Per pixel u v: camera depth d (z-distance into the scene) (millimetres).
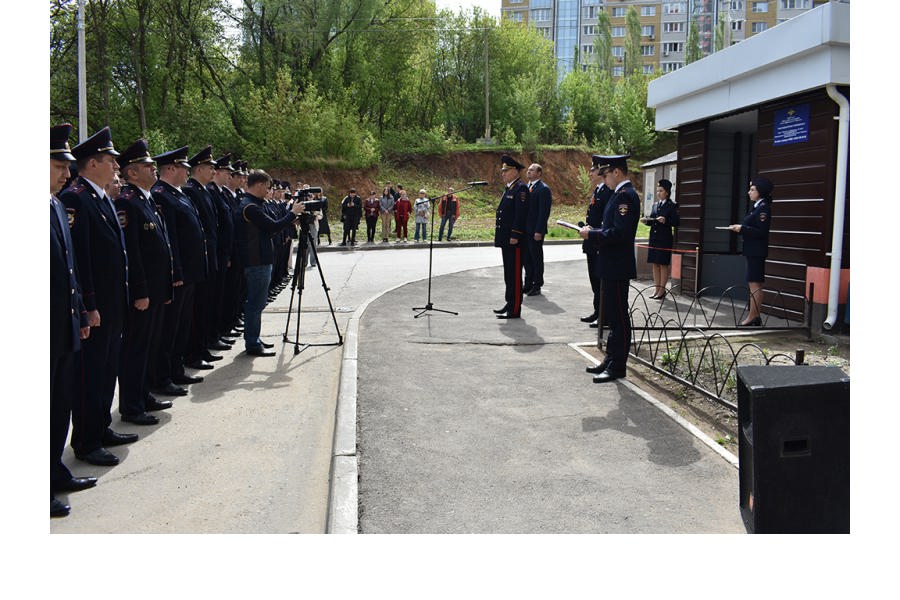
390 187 24125
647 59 86750
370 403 5668
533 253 11453
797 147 9094
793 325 8930
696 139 11789
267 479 4324
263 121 33438
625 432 5039
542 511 3826
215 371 6910
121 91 33188
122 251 4777
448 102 47781
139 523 3734
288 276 13938
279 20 36750
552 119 48688
